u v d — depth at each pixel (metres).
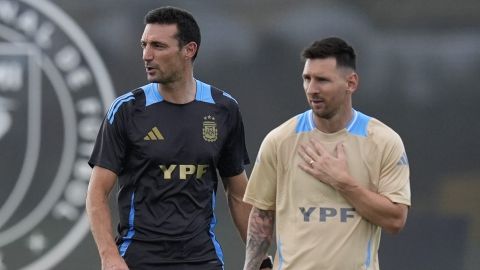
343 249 15.45
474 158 23.52
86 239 23.50
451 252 23.56
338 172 15.39
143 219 17.03
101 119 23.62
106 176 16.91
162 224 17.00
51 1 23.67
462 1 23.56
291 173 15.85
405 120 23.59
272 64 23.61
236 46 23.67
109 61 23.64
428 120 23.56
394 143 15.68
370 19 23.62
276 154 16.02
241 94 23.67
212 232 17.66
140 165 16.98
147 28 17.05
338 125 15.75
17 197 23.48
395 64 23.61
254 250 16.66
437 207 23.58
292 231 15.79
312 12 23.62
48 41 23.61
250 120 23.66
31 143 23.55
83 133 23.59
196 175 17.19
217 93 17.69
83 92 23.62
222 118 17.53
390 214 15.43
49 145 23.58
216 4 23.69
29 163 23.53
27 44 23.62
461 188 23.53
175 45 16.92
